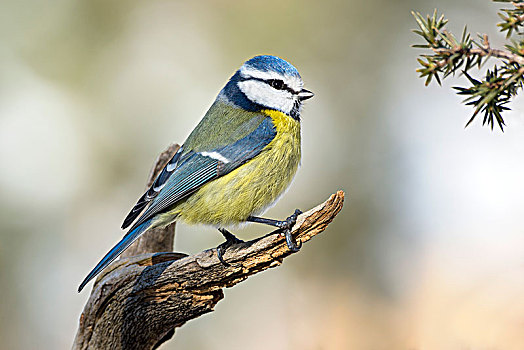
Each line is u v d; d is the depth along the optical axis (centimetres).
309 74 1328
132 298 616
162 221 670
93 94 1225
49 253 1087
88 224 1131
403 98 1310
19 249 1075
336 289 1100
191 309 620
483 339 923
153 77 1264
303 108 737
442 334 956
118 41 1270
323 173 1247
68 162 1160
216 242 1117
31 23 1223
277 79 715
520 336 907
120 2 1282
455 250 1077
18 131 1157
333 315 1066
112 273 636
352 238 1155
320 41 1345
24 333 1015
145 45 1287
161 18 1307
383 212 1180
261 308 1074
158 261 657
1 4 1210
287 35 1337
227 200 662
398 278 1087
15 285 1045
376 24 1362
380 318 1041
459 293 1005
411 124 1269
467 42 416
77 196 1145
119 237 1121
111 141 1198
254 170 662
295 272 1123
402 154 1241
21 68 1198
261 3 1342
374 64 1341
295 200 1214
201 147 678
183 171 668
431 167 1204
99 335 634
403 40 1357
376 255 1127
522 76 412
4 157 1133
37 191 1127
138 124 1223
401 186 1205
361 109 1305
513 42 410
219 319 1055
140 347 665
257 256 570
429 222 1140
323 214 544
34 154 1151
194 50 1298
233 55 1306
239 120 694
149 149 1206
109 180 1178
